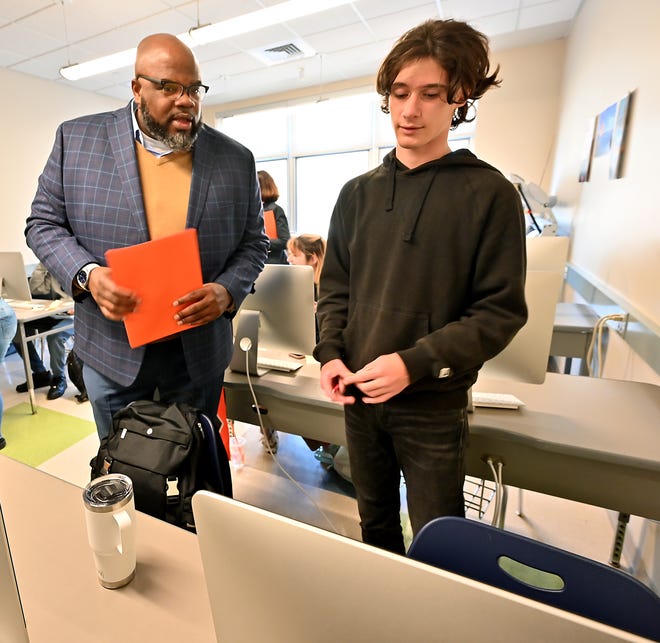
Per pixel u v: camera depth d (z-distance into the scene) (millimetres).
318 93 5336
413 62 749
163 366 1272
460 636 306
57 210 1185
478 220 787
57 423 2617
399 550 1088
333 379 922
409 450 902
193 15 3268
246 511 363
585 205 2830
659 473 1026
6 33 3475
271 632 404
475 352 773
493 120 4406
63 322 3027
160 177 1179
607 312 2195
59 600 581
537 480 1169
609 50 2410
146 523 718
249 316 1441
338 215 1024
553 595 521
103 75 4461
